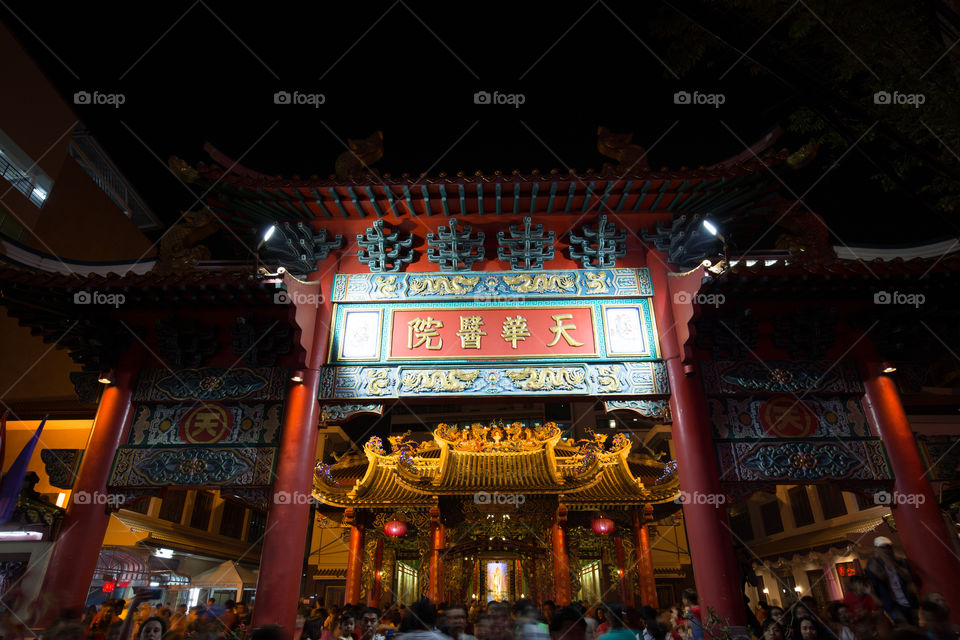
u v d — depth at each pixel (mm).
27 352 16906
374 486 22281
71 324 10320
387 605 23188
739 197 11281
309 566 30766
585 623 6715
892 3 9570
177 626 10211
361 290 11680
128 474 9906
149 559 24438
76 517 9461
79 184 21953
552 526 22797
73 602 8867
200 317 10594
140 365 10820
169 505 26484
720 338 10492
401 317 11367
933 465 12766
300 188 11117
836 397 10375
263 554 9242
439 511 22031
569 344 10961
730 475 9703
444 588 22000
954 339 10406
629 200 11430
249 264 11930
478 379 10641
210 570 28938
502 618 7730
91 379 10938
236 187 11055
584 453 22297
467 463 22703
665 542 31875
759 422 10141
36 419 12984
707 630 8602
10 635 8438
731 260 11469
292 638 8867
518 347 10953
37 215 20375
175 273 10188
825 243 11523
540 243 11758
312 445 10211
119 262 11969
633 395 10430
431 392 10531
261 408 10500
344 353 11000
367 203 11523
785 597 29703
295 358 10398
